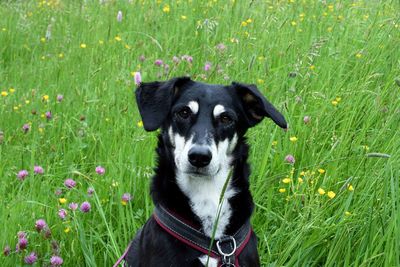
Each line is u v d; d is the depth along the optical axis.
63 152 1.88
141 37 2.58
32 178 1.61
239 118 1.42
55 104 2.05
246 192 1.40
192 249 1.34
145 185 1.65
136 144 1.76
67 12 3.10
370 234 1.49
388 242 1.43
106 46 2.47
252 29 2.39
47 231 1.46
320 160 1.74
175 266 1.33
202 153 1.32
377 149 1.76
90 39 2.64
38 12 3.22
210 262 1.34
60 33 2.91
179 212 1.36
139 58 2.26
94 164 1.77
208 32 2.42
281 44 2.29
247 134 1.82
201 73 2.10
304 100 1.96
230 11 2.61
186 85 1.43
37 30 2.97
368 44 2.22
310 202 1.54
